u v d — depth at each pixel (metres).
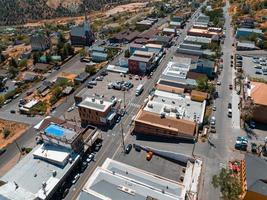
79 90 154.38
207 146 107.31
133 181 83.06
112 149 108.50
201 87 140.62
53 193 88.06
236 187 86.31
